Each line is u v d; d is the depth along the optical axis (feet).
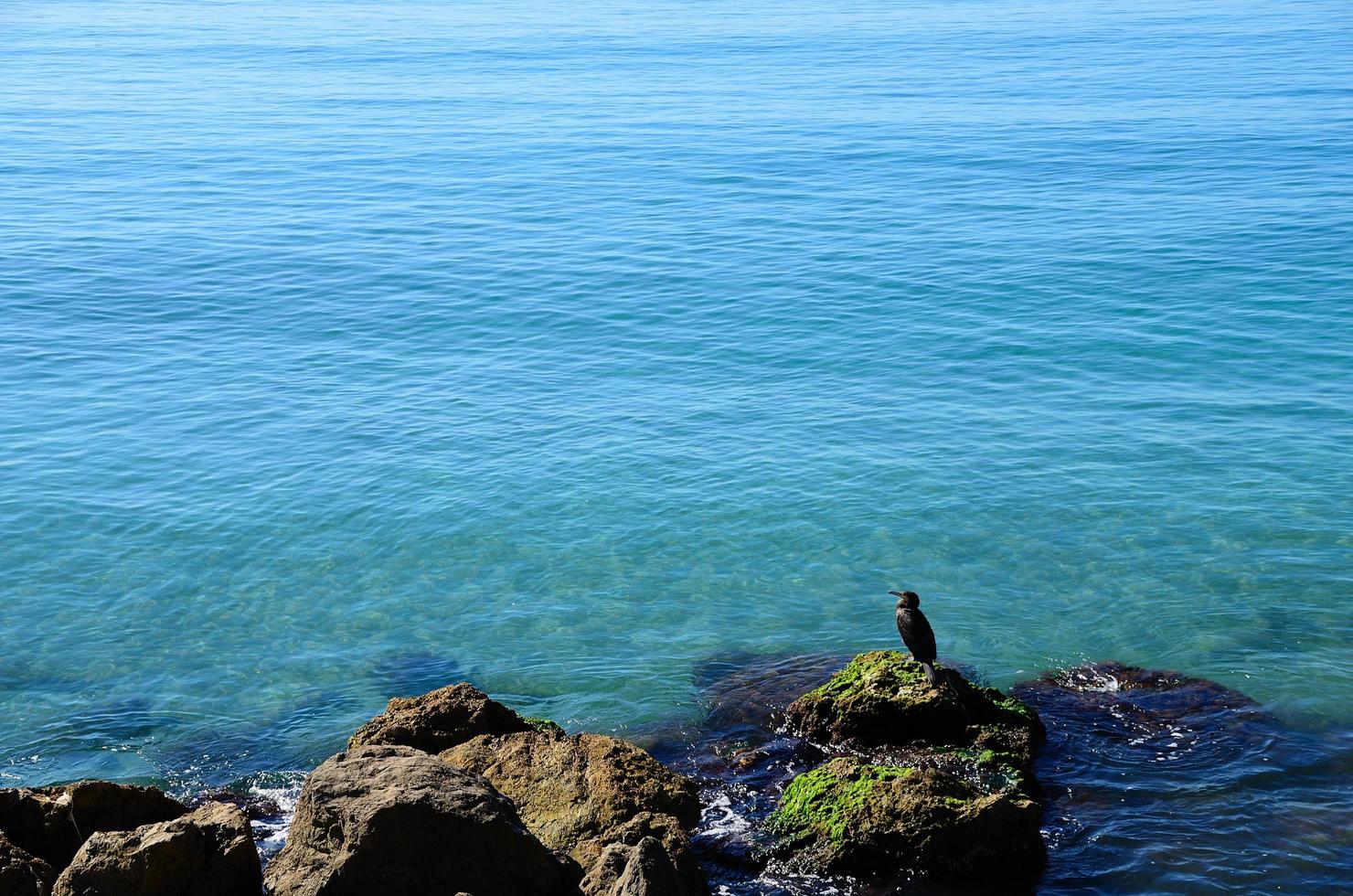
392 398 103.91
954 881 44.45
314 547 78.59
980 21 421.59
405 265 145.79
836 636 66.39
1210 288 125.80
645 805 47.26
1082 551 74.23
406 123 243.81
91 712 60.85
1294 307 118.42
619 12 493.36
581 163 204.54
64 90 289.53
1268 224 148.97
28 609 71.15
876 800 46.32
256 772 55.26
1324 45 322.34
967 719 53.16
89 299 133.08
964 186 179.63
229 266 146.10
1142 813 48.06
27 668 65.05
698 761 53.88
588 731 57.77
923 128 223.71
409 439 94.94
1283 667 60.49
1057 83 270.67
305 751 57.16
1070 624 66.18
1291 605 66.90
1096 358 107.76
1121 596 68.90
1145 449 88.28
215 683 63.72
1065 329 115.75
